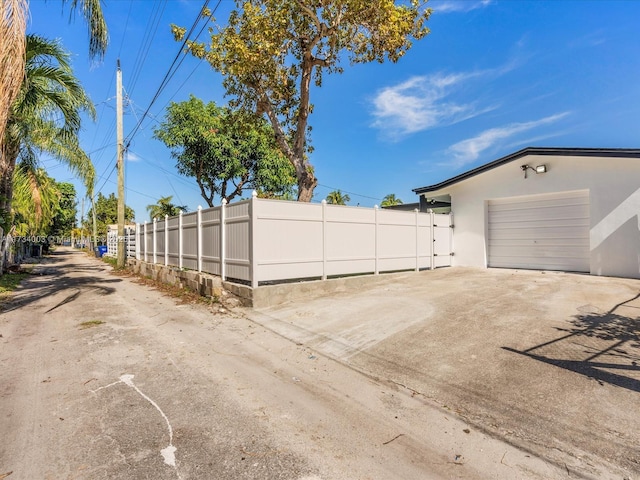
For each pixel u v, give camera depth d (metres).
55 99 10.63
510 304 6.79
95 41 8.59
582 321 5.62
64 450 2.91
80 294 10.86
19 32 5.95
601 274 9.53
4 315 7.92
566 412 3.35
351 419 3.42
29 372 4.59
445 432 3.19
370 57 11.29
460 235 12.99
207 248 10.12
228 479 2.57
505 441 3.04
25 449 2.93
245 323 6.90
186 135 20.02
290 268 8.39
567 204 10.47
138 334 6.30
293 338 5.90
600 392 3.62
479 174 12.12
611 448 2.86
